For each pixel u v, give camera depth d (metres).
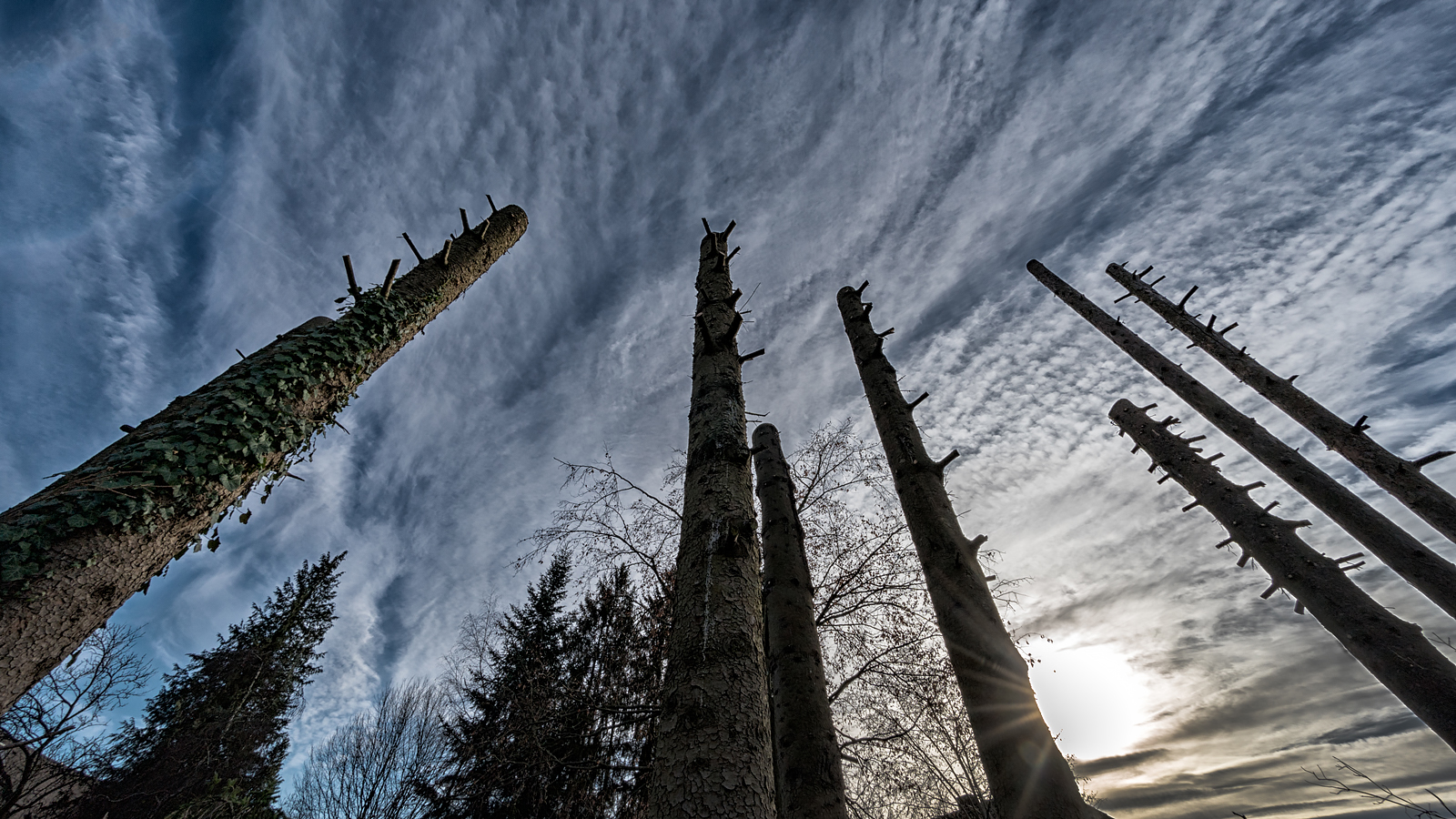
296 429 3.66
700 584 2.86
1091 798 6.23
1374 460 6.99
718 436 3.64
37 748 7.16
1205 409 9.16
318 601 19.12
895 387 5.48
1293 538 6.77
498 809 7.14
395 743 10.46
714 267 5.77
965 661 3.41
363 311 4.52
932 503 4.25
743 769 2.13
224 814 7.89
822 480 7.68
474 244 6.16
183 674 15.63
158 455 2.93
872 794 5.79
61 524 2.51
